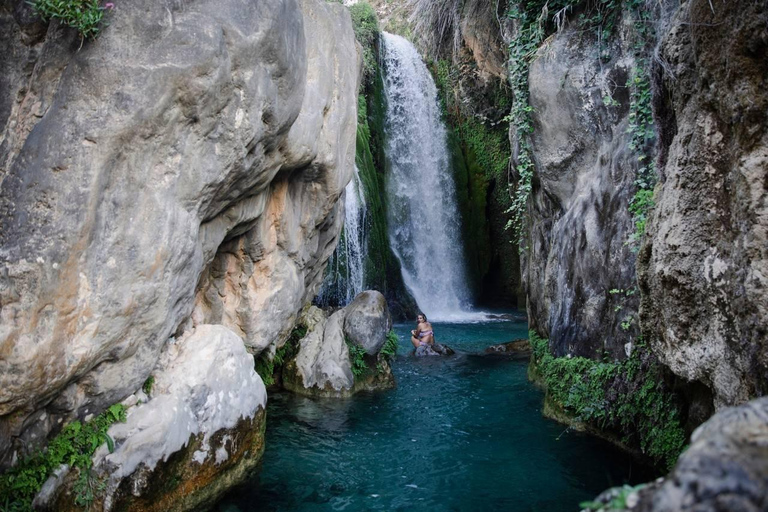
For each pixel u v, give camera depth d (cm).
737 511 144
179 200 417
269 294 638
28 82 372
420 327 1173
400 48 1955
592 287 686
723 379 374
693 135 402
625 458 589
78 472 380
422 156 1920
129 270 380
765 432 172
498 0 996
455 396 837
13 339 328
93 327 364
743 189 339
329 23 658
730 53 347
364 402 804
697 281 397
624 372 610
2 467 354
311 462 597
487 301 2070
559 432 677
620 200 652
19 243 337
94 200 355
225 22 413
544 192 878
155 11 379
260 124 465
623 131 671
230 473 506
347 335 876
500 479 561
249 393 541
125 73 366
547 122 789
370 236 1584
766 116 326
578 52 744
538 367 898
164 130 389
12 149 358
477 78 1883
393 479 560
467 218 2000
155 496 414
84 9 353
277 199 631
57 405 378
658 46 498
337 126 695
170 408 432
